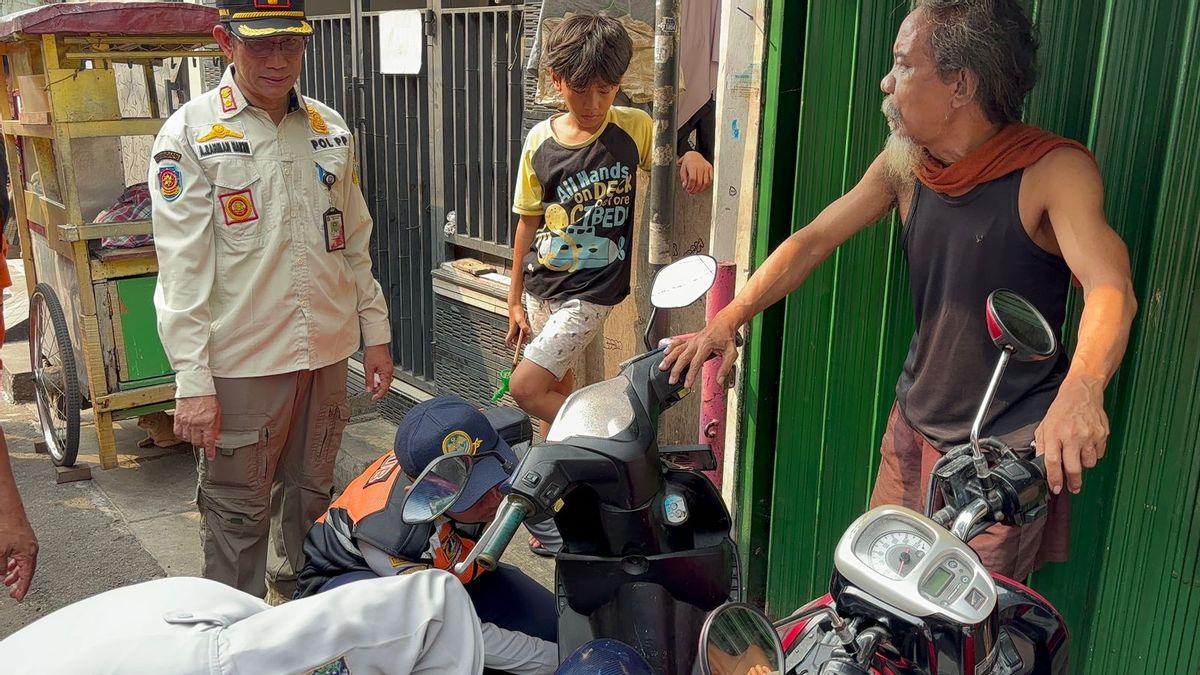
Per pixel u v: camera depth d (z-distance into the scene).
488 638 2.18
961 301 2.19
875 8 2.73
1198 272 2.19
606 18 3.35
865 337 2.88
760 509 3.24
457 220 4.96
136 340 4.80
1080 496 2.52
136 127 4.53
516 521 1.68
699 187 3.50
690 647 1.83
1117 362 1.75
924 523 1.41
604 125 3.50
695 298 1.95
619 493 1.79
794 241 2.42
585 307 3.58
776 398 3.14
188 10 4.46
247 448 3.18
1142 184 2.29
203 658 1.43
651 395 1.91
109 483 4.89
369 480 2.33
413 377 5.48
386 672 1.53
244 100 3.08
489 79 4.63
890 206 2.44
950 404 2.27
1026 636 1.76
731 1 2.94
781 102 2.84
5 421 5.86
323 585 2.25
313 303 3.23
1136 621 2.44
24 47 4.69
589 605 1.92
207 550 3.30
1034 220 2.06
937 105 2.06
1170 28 2.18
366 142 5.58
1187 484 2.28
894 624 1.38
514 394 3.68
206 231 3.03
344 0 5.73
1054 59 2.39
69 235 4.45
